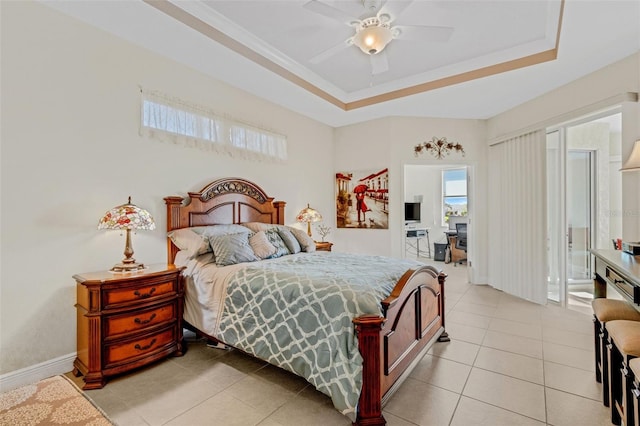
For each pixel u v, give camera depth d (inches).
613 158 171.5
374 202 202.4
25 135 86.5
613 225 169.3
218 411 73.9
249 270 98.6
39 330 88.4
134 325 90.9
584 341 112.5
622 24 96.7
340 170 216.4
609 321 71.8
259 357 85.2
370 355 67.0
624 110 115.6
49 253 90.7
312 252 144.3
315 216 177.0
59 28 93.0
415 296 92.2
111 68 104.5
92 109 100.0
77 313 91.4
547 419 70.2
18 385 83.9
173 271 101.4
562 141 152.2
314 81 156.6
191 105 128.7
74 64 96.0
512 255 174.7
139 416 71.9
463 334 120.3
